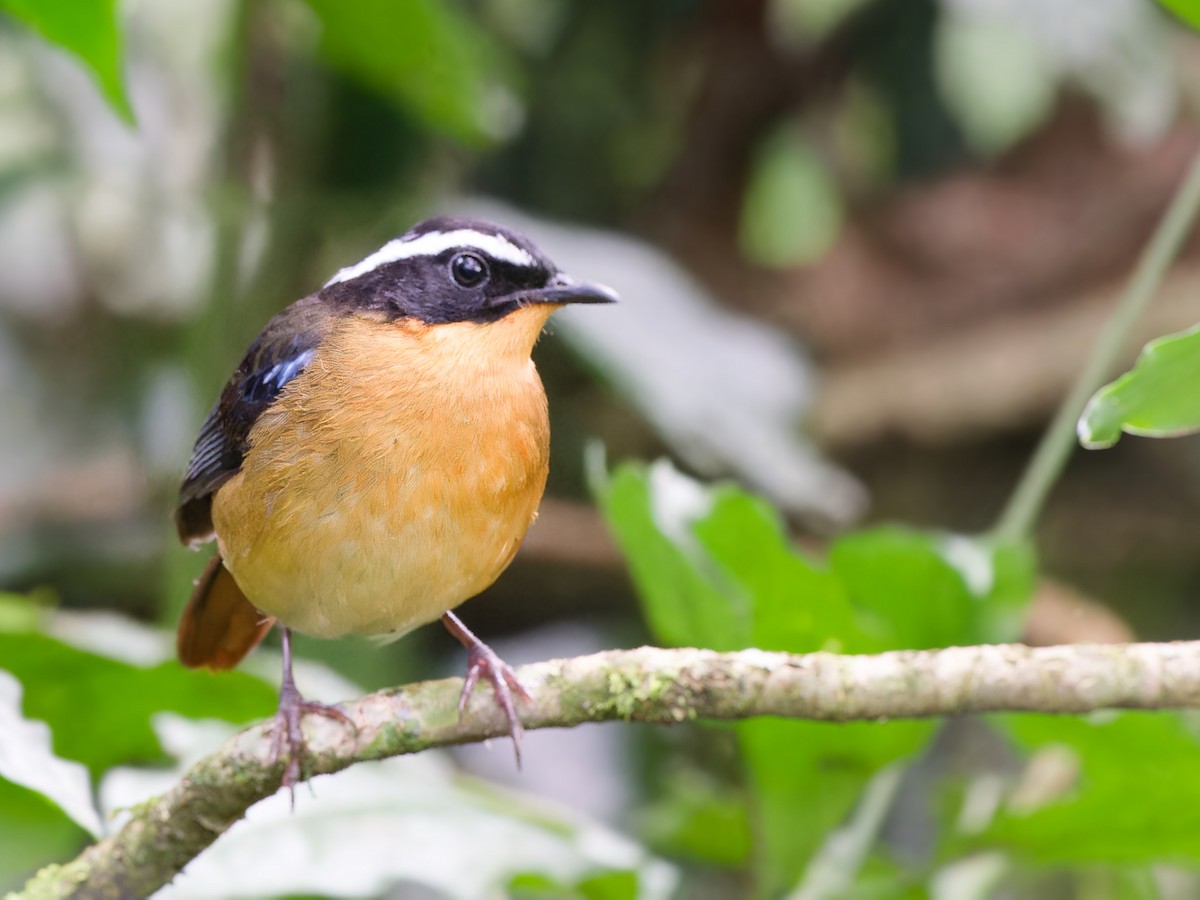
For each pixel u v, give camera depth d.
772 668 6.06
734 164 14.51
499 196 14.07
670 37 13.99
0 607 8.65
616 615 13.99
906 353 15.02
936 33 13.67
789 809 8.42
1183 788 7.91
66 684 8.52
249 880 7.75
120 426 13.23
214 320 11.47
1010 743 8.41
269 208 11.64
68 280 13.52
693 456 11.13
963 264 15.28
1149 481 15.04
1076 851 8.34
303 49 11.66
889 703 5.95
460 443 7.35
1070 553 15.02
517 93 12.06
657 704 6.12
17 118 12.31
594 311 11.11
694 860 11.13
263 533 7.39
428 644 13.89
